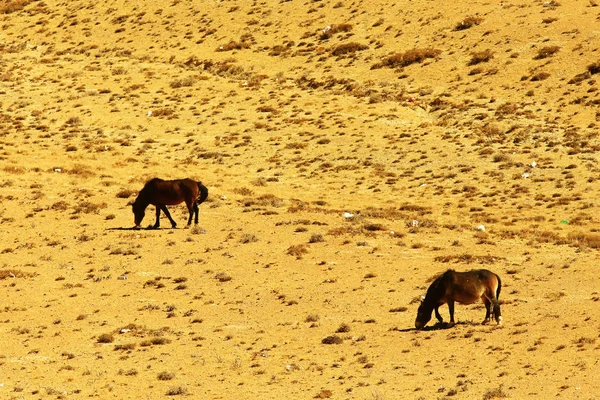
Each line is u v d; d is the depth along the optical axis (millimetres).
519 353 116188
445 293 130000
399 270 171750
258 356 124500
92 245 196000
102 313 153125
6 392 110812
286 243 193625
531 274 165750
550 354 114812
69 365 123688
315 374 113938
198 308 154500
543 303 143375
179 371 119000
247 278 170875
